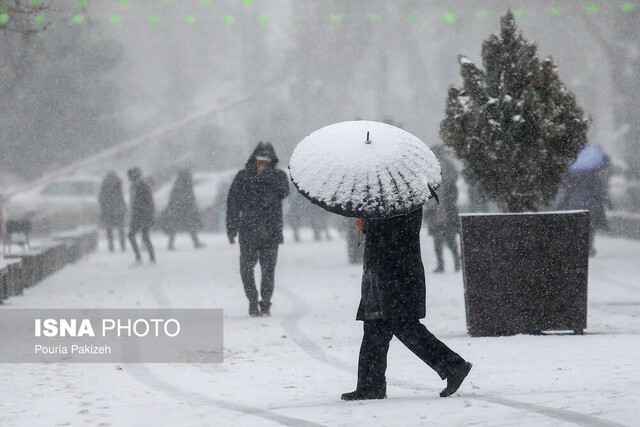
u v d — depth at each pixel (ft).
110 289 144.87
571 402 57.47
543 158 88.74
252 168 111.34
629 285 131.75
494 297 87.40
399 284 59.88
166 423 55.47
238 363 79.25
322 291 135.95
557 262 86.99
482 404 57.57
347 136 59.21
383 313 59.77
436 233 159.22
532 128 88.74
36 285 153.07
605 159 202.28
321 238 265.13
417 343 60.23
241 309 118.21
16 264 137.18
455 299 122.93
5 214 257.75
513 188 89.45
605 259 172.14
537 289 87.10
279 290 137.90
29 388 69.10
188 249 240.53
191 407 60.34
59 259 184.75
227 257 207.72
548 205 92.38
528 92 88.33
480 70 90.22
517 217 86.79
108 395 66.13
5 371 76.64
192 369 76.84
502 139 89.10
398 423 53.16
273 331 98.17
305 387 67.41
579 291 87.10
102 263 200.64
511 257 87.04
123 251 240.73
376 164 58.08
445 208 158.81
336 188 57.93
